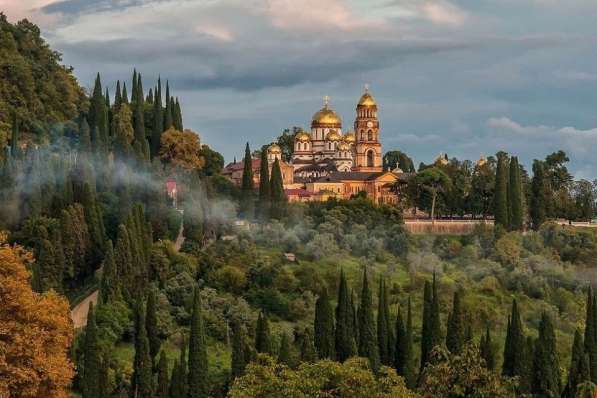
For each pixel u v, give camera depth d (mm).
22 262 170750
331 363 152750
